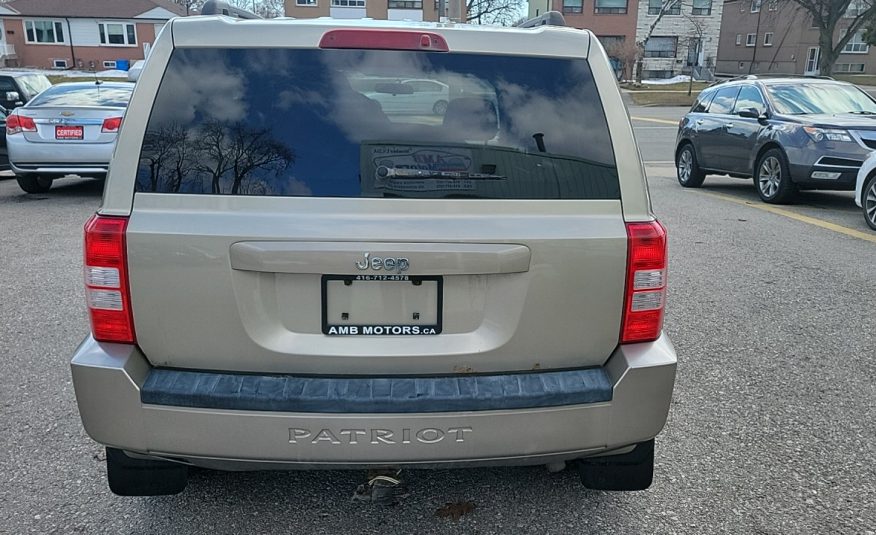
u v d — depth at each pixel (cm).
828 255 721
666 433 363
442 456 236
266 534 282
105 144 965
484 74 249
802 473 328
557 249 236
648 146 1891
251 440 232
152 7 4956
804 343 484
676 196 1127
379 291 236
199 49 245
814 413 385
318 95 243
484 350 239
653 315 246
